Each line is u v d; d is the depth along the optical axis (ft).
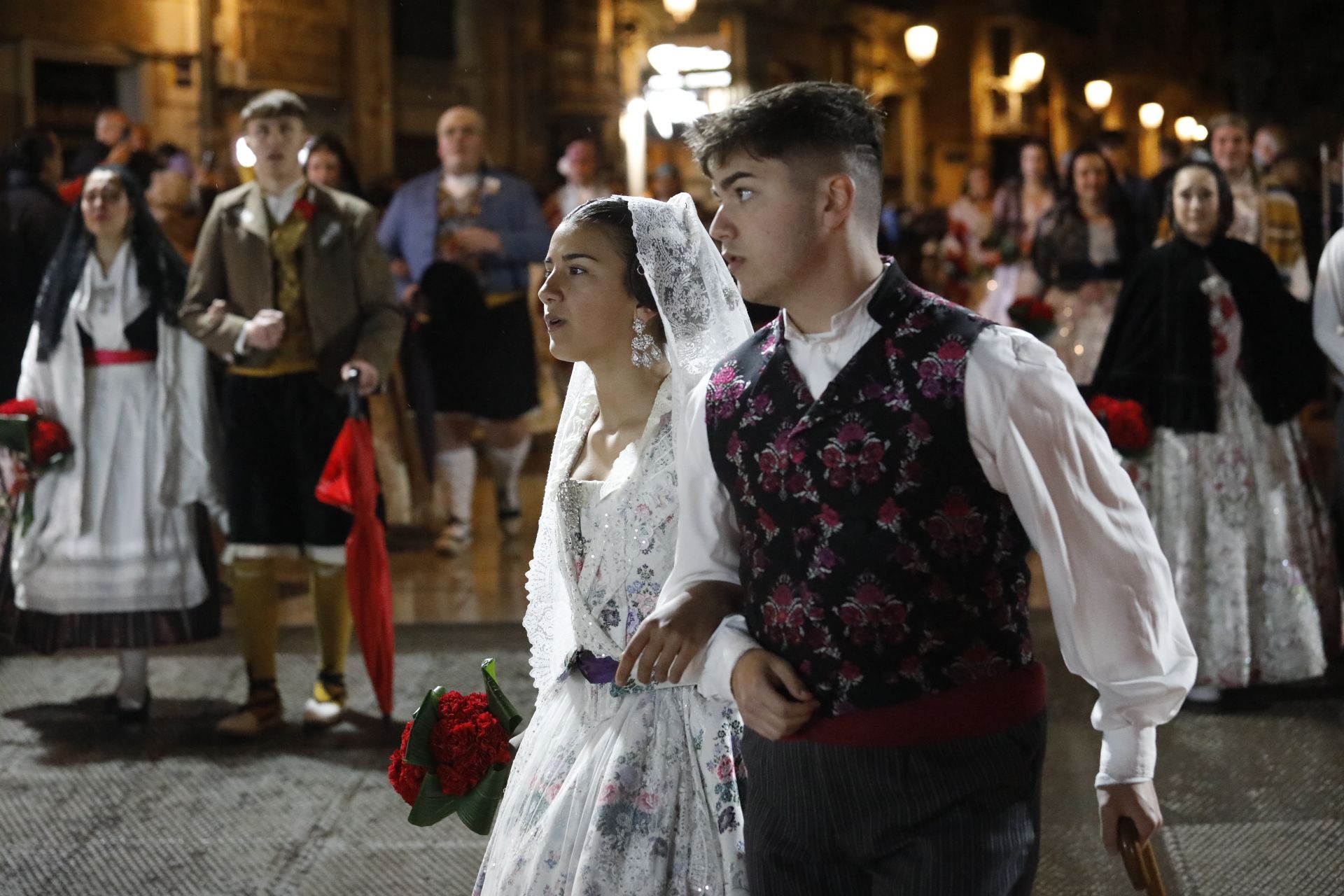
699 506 6.78
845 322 6.20
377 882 12.12
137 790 14.32
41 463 15.78
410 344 23.39
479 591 22.25
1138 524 6.11
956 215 41.39
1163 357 16.48
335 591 16.02
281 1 51.08
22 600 16.25
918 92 85.87
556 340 8.03
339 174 24.23
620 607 7.73
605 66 61.98
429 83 57.36
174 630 16.30
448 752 7.91
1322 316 16.12
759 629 6.40
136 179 16.34
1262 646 16.33
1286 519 16.43
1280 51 66.85
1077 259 23.52
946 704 6.00
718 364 6.73
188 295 16.15
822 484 6.08
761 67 71.00
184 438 16.28
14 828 13.34
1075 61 97.25
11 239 21.75
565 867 7.43
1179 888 11.66
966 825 5.97
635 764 7.48
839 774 6.07
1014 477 5.93
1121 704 6.16
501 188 25.34
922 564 5.98
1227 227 16.60
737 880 7.30
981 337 5.98
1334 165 27.73
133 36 46.47
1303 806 13.29
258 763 15.06
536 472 33.14
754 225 6.25
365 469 15.23
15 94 43.70
